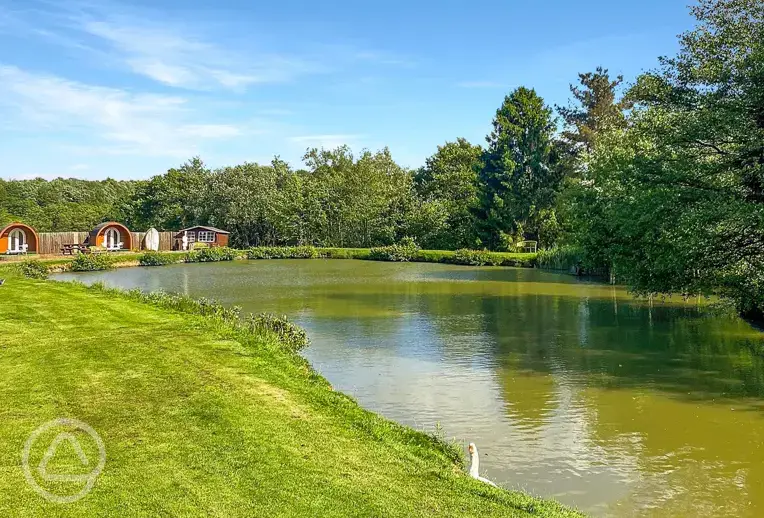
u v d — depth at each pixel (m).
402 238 70.75
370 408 13.29
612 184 25.23
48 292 21.58
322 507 6.61
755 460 10.53
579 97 65.12
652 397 14.09
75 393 9.94
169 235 66.75
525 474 10.05
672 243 18.22
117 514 6.22
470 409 13.26
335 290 34.94
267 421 9.10
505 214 60.69
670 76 18.75
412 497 7.07
